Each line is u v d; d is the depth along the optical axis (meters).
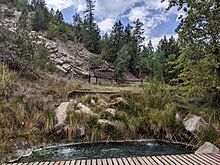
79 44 35.75
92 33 38.09
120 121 8.85
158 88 10.88
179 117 9.07
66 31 36.31
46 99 9.26
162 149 7.54
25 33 12.21
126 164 4.90
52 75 13.40
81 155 6.81
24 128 7.73
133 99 10.32
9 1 35.78
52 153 6.96
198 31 8.20
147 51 36.47
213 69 8.18
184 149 7.59
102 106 9.59
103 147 7.70
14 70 11.24
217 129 8.04
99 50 37.34
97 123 8.48
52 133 7.96
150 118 9.07
